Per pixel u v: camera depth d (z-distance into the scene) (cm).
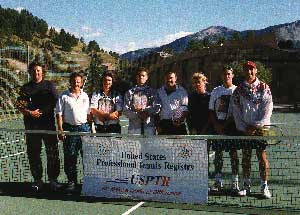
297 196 736
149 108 773
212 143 753
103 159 751
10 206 698
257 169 910
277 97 4759
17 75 2695
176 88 773
